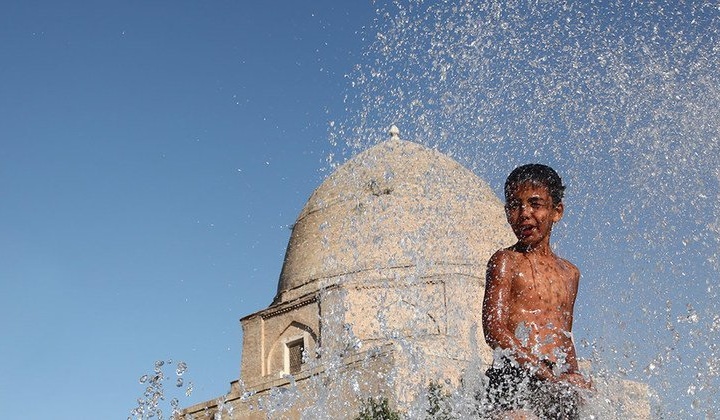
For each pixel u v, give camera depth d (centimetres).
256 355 2542
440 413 415
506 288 379
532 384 357
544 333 370
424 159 2162
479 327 1712
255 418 2319
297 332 2461
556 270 385
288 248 2672
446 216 1923
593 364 436
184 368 705
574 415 358
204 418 2434
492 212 1917
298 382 2100
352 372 1022
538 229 384
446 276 1612
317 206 2564
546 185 389
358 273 2166
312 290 2431
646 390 412
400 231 2052
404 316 1864
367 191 2256
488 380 370
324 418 902
